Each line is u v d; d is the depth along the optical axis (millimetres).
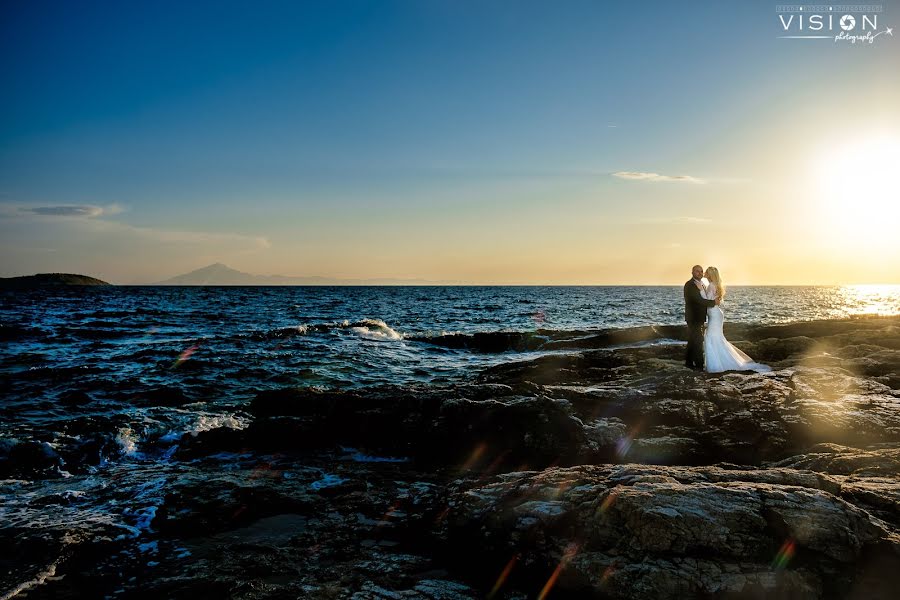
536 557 5605
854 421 9461
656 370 15461
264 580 5871
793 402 10578
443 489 7656
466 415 10773
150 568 6297
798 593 4805
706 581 4852
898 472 7059
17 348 28234
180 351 25391
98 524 7395
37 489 8781
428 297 116500
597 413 10945
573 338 27750
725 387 11609
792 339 19984
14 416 14500
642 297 122688
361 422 11531
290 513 7910
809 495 5496
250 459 10820
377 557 6359
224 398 16609
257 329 40656
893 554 5074
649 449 9562
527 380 15875
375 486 8938
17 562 6414
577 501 5926
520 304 84500
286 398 13117
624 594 4930
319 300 97188
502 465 10117
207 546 6828
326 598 5324
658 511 5293
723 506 5355
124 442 11742
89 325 42594
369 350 26469
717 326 14438
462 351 27625
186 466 10234
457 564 6176
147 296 112000
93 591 5855
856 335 20094
